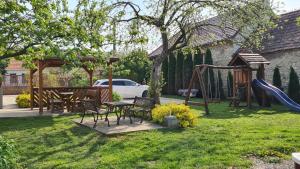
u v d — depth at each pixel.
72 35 9.20
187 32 16.94
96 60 10.96
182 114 11.46
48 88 17.31
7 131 11.39
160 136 9.87
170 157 7.56
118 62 17.70
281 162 7.13
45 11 8.83
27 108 18.95
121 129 10.96
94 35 9.74
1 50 9.38
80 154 8.23
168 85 30.05
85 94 17.39
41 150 8.71
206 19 17.23
